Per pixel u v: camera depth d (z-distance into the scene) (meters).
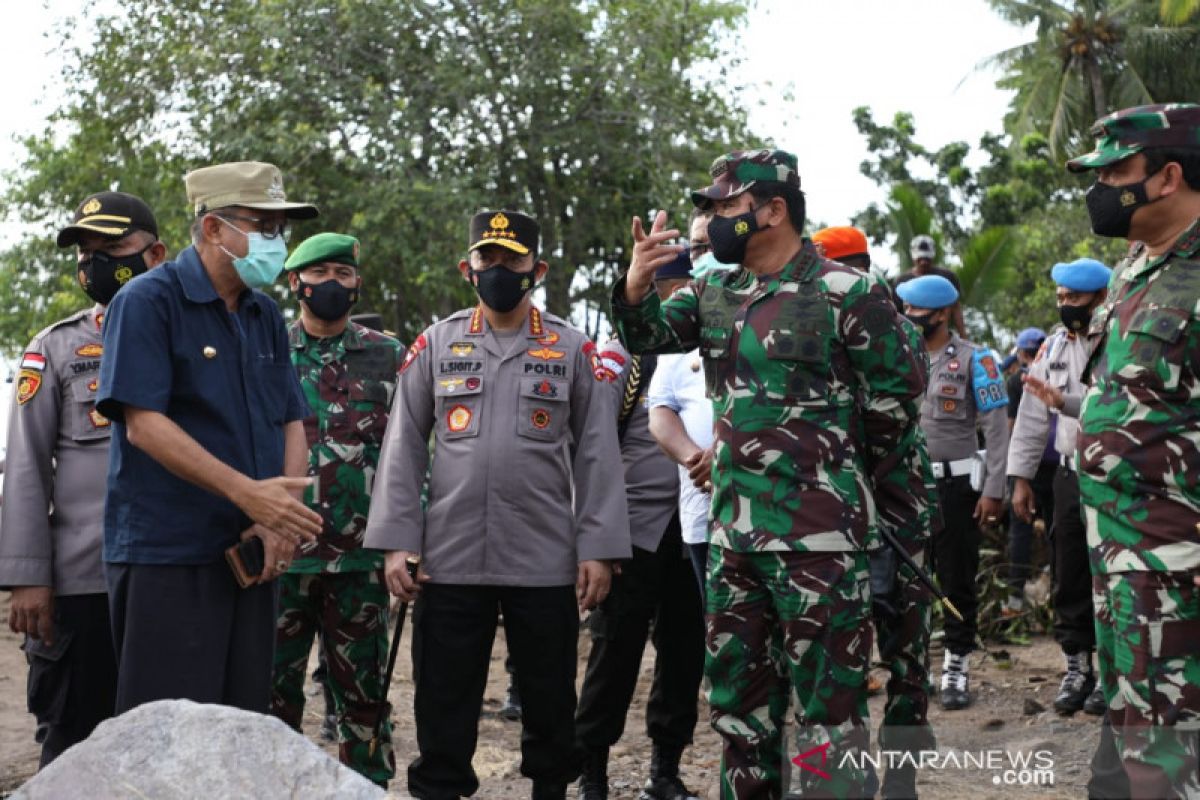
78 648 4.32
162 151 20.86
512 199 20.64
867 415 3.85
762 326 3.81
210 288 3.78
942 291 6.95
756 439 3.80
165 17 21.00
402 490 4.57
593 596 4.57
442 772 4.52
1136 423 3.65
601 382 4.71
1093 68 27.94
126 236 4.38
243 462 3.79
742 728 3.89
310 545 4.93
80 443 4.37
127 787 3.00
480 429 4.57
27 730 6.65
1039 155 30.27
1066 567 6.54
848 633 3.75
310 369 5.13
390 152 19.23
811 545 3.73
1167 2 24.39
